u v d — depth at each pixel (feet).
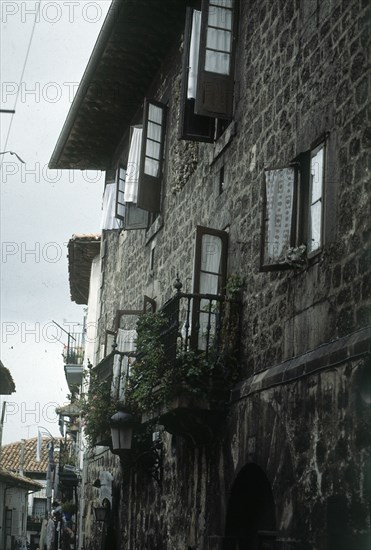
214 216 51.31
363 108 33.37
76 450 118.21
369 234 31.96
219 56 49.70
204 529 46.11
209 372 44.32
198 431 45.85
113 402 62.54
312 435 34.09
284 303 39.32
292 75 41.27
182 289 56.65
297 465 35.17
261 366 41.50
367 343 30.37
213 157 51.96
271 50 44.52
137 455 57.67
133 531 63.00
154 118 64.90
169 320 48.01
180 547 50.42
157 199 64.59
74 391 86.74
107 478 71.92
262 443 39.06
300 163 38.52
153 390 46.91
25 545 157.89
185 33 52.60
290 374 36.40
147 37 64.64
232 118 49.26
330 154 35.55
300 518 34.40
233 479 42.42
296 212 38.27
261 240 38.93
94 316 104.42
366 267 31.91
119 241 79.92
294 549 34.50
